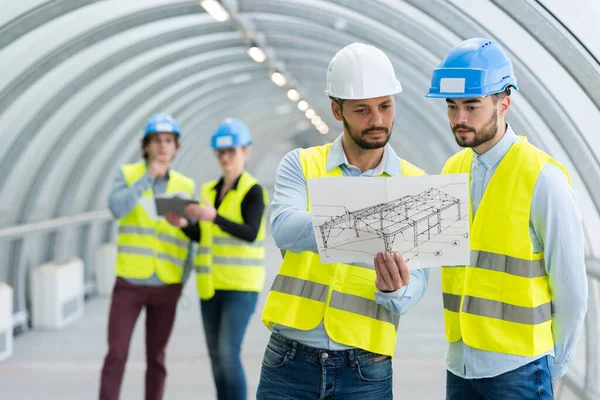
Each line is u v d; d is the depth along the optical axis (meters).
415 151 21.25
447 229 2.56
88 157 10.73
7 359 7.81
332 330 2.86
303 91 18.39
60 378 7.07
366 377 2.90
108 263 11.67
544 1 4.80
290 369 2.95
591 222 6.91
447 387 3.30
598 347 5.97
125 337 5.16
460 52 2.92
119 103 10.89
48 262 10.27
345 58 2.77
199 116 17.78
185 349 8.08
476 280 3.03
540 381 2.96
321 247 2.64
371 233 2.59
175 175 5.59
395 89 2.78
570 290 2.90
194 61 11.66
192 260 5.40
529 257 2.94
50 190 10.24
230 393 5.02
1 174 8.45
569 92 5.89
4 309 7.82
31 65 7.52
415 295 2.79
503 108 3.01
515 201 2.95
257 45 10.16
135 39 8.81
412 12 7.05
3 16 6.42
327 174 2.94
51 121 9.02
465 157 3.23
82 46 7.58
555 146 7.32
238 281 5.10
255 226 5.13
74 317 9.92
